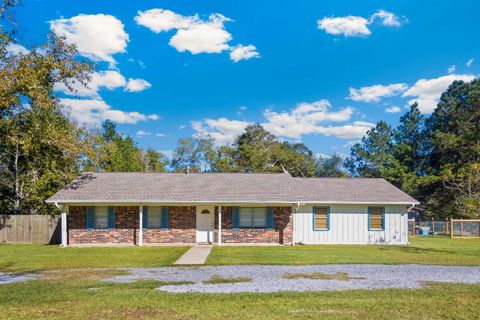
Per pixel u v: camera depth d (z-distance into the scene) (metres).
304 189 27.11
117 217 24.61
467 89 57.09
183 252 19.89
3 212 32.56
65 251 20.53
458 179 43.19
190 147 70.94
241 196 24.45
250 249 21.42
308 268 14.58
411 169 58.12
